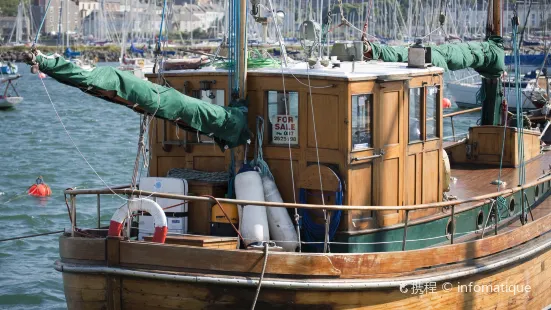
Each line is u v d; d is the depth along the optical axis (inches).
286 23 1565.0
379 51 815.1
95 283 616.7
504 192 725.3
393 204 693.3
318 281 603.5
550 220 799.7
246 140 677.3
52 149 2236.7
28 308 974.4
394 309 629.9
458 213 750.5
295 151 676.7
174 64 721.0
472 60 941.8
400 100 689.6
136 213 667.4
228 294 600.1
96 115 3206.2
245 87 681.0
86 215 1375.5
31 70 524.7
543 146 1112.2
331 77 653.3
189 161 721.0
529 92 2301.9
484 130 1002.1
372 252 652.7
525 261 741.9
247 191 661.3
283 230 661.3
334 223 657.6
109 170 1886.1
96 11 6333.7
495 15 1003.3
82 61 5369.1
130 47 5280.5
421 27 2861.7
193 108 619.2
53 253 1180.5
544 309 805.9
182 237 623.8
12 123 2913.4
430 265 652.1
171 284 602.2
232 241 628.1
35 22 5639.8
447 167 775.7
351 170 658.8
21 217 1371.8
